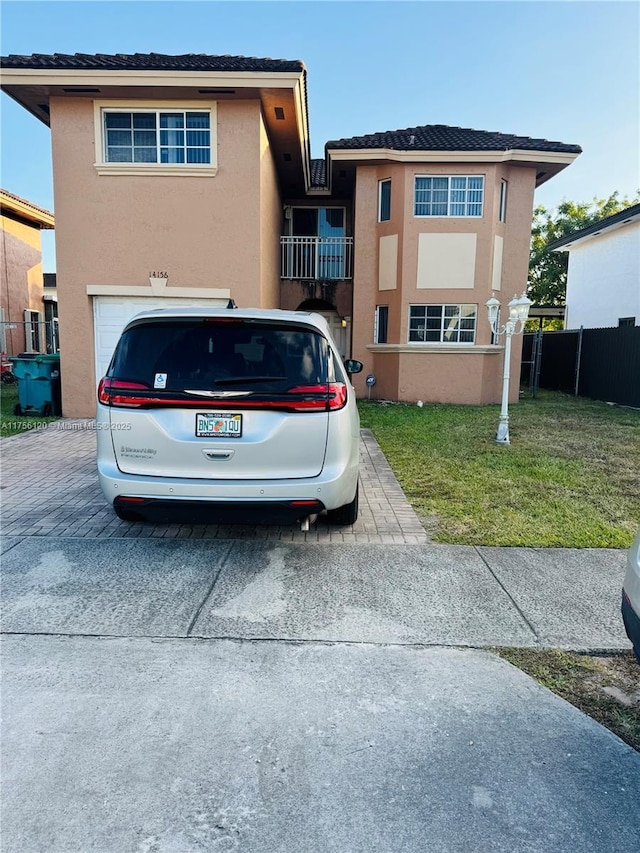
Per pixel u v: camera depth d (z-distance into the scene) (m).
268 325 3.90
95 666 2.85
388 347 14.09
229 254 10.40
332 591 3.70
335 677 2.80
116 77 9.42
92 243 10.32
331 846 1.88
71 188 10.20
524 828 1.96
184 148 10.28
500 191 13.70
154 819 1.96
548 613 3.45
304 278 15.77
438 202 13.62
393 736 2.39
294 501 3.77
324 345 3.94
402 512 5.29
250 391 3.73
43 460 7.24
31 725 2.42
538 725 2.49
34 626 3.21
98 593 3.62
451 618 3.38
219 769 2.19
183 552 4.30
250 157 10.20
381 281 14.31
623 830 1.95
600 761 2.28
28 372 10.59
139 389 3.77
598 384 15.16
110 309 10.57
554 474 6.68
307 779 2.15
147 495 3.77
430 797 2.08
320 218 16.92
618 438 9.20
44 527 4.77
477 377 14.01
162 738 2.35
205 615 3.37
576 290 20.92
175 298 10.50
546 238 30.03
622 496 5.87
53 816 1.97
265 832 1.92
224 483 3.73
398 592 3.70
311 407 3.77
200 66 9.38
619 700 2.68
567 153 13.16
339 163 13.71
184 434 3.76
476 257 13.63
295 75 9.45
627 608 2.51
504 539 4.62
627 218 16.92
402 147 13.23
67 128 10.05
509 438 9.02
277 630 3.22
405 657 2.98
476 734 2.42
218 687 2.70
